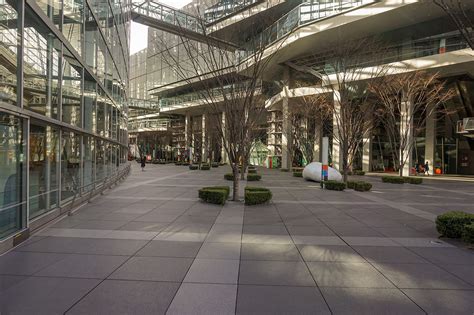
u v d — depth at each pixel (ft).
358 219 28.71
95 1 42.91
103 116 49.16
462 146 112.16
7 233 19.62
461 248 19.77
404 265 16.61
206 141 160.25
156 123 234.58
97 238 21.13
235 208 33.65
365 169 122.52
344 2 86.58
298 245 20.06
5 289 13.17
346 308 11.89
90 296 12.60
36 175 24.68
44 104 25.76
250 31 51.90
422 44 82.79
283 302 12.32
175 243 20.15
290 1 95.86
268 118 150.41
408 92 74.23
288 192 50.34
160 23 92.94
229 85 44.19
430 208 35.45
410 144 81.25
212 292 13.11
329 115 94.32
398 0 76.59
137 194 44.60
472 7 65.57
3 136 19.47
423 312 11.66
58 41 28.60
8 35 20.02
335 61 71.67
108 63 54.19
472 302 12.46
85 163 38.88
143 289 13.30
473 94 93.76
